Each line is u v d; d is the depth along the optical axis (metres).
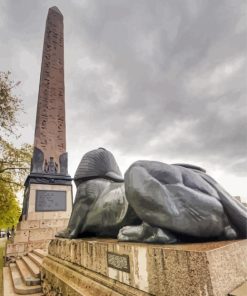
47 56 17.33
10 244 11.48
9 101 16.67
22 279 6.81
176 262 2.11
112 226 3.89
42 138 14.82
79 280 3.64
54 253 5.46
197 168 3.37
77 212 4.73
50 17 19.02
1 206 17.28
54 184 13.97
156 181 2.78
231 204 2.77
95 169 4.72
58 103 16.30
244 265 2.30
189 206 2.63
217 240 2.74
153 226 2.82
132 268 2.61
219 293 1.83
